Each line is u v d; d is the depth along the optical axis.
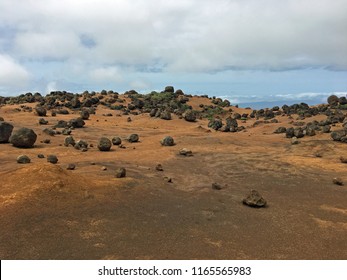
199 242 8.35
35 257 7.17
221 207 11.16
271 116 57.50
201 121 53.81
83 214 9.46
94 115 53.50
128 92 81.00
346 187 14.07
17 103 64.75
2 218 8.76
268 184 14.38
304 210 11.20
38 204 9.63
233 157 20.11
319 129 32.78
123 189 11.94
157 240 8.31
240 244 8.40
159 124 47.53
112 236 8.36
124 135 33.50
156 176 14.80
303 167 17.62
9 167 15.39
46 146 23.94
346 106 54.06
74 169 15.09
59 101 66.19
